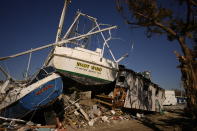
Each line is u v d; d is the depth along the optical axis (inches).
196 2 182.2
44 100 347.6
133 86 586.6
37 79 384.5
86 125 371.9
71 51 462.6
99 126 378.6
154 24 206.8
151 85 713.0
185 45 196.4
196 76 195.5
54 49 457.7
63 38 516.4
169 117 640.4
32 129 300.7
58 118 355.6
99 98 550.6
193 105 203.2
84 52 481.4
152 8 203.5
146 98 667.4
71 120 374.6
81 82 482.0
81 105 457.7
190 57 196.7
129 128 386.0
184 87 223.6
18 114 350.6
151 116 663.8
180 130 346.9
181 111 899.4
